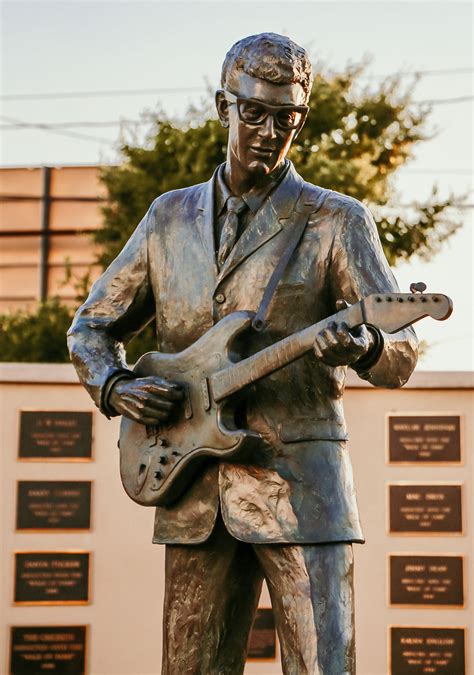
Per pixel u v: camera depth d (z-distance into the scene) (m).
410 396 10.26
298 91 5.15
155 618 10.28
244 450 5.05
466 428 10.20
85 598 10.29
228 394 5.11
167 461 5.25
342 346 4.74
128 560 10.32
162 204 5.54
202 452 5.15
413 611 10.13
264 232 5.24
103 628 10.27
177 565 5.32
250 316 5.14
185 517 5.25
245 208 5.31
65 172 20.89
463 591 10.12
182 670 5.31
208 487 5.20
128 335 5.64
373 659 10.11
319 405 5.16
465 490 10.18
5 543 10.30
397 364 5.04
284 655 5.06
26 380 10.36
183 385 5.25
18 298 20.80
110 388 5.39
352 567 5.08
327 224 5.22
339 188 17.52
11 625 10.25
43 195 20.89
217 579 5.27
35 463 10.34
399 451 10.23
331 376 5.18
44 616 10.27
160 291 5.44
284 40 5.18
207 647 5.31
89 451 10.36
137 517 10.34
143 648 10.26
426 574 10.16
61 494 10.34
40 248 20.91
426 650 10.10
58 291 20.78
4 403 10.37
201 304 5.30
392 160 18.45
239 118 5.14
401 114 18.44
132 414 5.29
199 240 5.36
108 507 10.34
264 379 5.13
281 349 5.00
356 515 5.12
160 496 5.25
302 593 5.00
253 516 5.06
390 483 10.21
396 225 18.11
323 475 5.07
